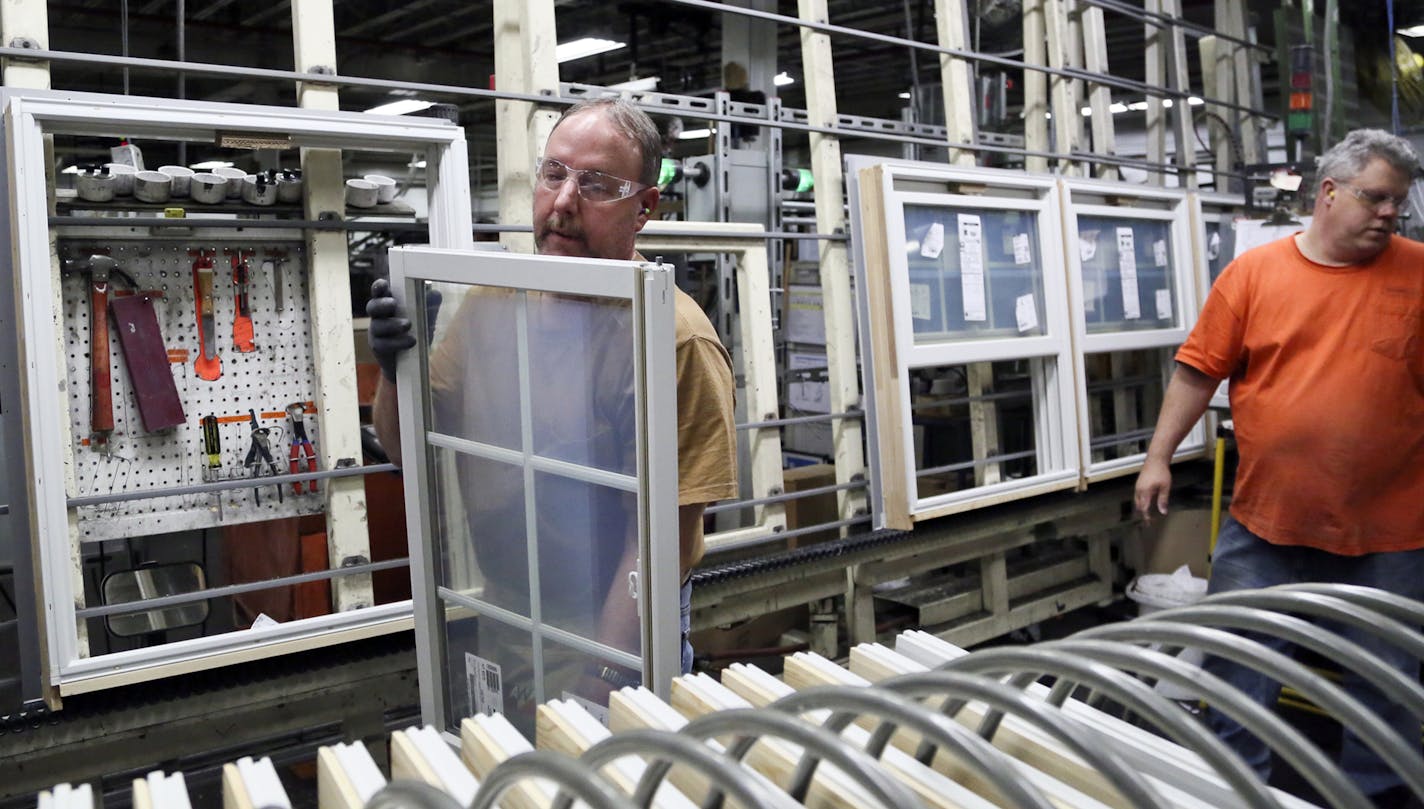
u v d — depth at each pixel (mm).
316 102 1987
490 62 6355
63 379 1787
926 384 4336
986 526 3203
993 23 3719
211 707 1894
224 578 2717
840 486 2861
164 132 1830
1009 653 698
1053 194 3250
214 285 2027
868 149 6617
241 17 5234
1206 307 2527
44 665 1729
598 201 1435
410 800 609
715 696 954
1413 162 2209
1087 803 734
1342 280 2273
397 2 5098
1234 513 2461
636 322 1111
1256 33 4867
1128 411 3881
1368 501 2256
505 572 1414
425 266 1364
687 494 1360
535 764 578
